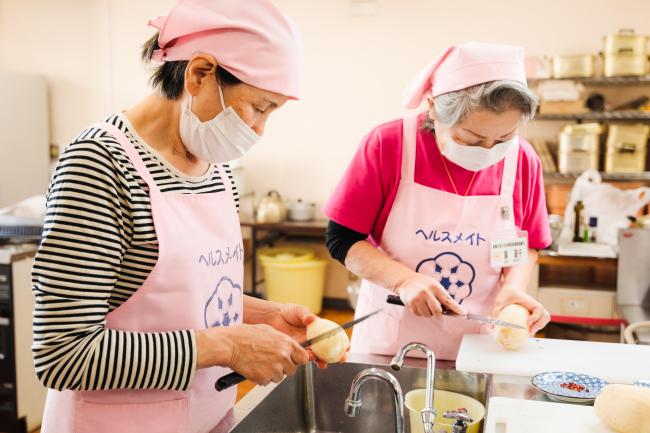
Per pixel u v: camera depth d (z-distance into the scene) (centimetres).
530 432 121
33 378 315
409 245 181
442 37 517
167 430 118
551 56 498
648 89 484
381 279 173
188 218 118
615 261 391
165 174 116
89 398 114
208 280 122
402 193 179
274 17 111
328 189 557
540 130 503
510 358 164
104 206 103
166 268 113
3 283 300
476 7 507
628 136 449
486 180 178
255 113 115
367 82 537
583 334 398
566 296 396
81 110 593
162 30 110
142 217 110
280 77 111
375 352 187
